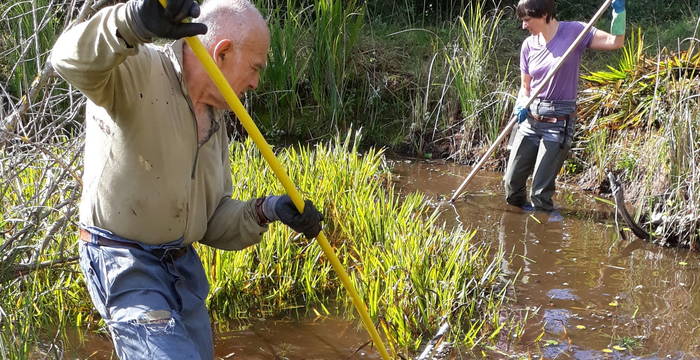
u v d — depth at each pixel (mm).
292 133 9172
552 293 5219
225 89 2549
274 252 5117
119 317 2701
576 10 12133
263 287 4996
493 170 8555
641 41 7809
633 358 4316
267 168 5891
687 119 6316
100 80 2391
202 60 2494
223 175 3057
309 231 2992
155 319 2674
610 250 6141
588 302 5094
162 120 2641
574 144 8102
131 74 2539
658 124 7535
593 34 6598
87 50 2305
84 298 4516
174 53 2703
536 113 6895
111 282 2727
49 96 3857
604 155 7703
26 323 3607
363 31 10547
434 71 9508
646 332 4672
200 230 2910
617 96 7773
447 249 5223
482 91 8875
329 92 9234
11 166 3730
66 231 4156
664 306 5078
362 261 5066
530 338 4531
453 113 9109
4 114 4301
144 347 2652
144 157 2652
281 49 9031
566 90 6781
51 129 3973
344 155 6496
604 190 7711
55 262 3672
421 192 7586
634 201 7305
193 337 2900
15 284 3812
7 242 3492
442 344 4059
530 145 7008
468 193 7613
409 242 5105
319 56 9164
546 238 6379
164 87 2656
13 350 3463
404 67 9727
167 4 2178
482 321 4547
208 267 4738
